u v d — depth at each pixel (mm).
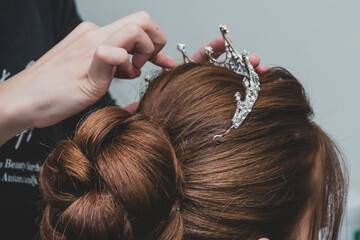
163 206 538
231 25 1427
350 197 1310
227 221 568
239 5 1406
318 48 1377
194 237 570
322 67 1385
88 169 537
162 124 592
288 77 699
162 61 687
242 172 572
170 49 1504
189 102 599
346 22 1337
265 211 582
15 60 914
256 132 592
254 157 581
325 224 737
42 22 1018
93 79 544
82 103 569
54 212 560
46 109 574
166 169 537
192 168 575
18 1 958
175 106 602
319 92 1396
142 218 531
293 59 1397
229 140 582
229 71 643
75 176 531
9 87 582
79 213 517
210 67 641
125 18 592
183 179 569
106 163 527
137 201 520
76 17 1130
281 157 597
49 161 570
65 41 619
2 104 568
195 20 1457
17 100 568
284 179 592
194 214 569
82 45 568
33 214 892
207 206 566
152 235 551
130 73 625
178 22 1479
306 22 1369
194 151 582
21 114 572
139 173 522
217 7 1426
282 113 626
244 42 1427
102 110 577
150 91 641
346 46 1352
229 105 597
